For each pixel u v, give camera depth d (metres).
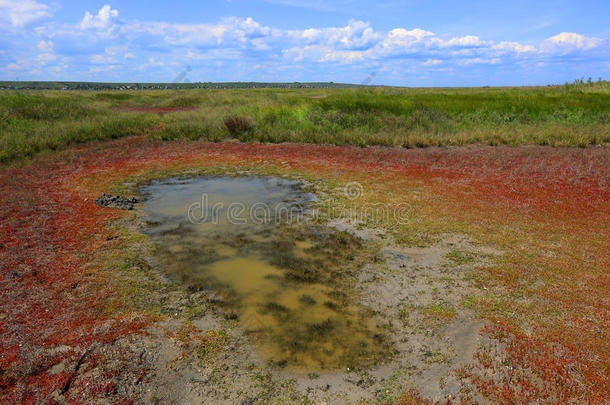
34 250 5.55
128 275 4.86
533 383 3.02
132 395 2.93
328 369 3.24
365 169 11.37
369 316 4.04
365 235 6.32
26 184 9.38
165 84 113.75
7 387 2.96
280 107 20.86
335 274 4.95
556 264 5.12
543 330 3.69
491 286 4.59
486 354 3.38
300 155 13.52
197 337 3.65
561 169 10.42
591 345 3.45
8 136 14.02
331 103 21.05
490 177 10.06
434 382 3.09
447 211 7.46
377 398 2.93
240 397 2.93
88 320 3.87
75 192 8.77
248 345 3.55
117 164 12.03
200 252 5.57
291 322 3.91
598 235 6.12
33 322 3.82
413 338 3.67
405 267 5.15
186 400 2.90
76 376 3.10
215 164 12.18
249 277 4.85
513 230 6.40
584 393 2.89
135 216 7.19
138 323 3.84
